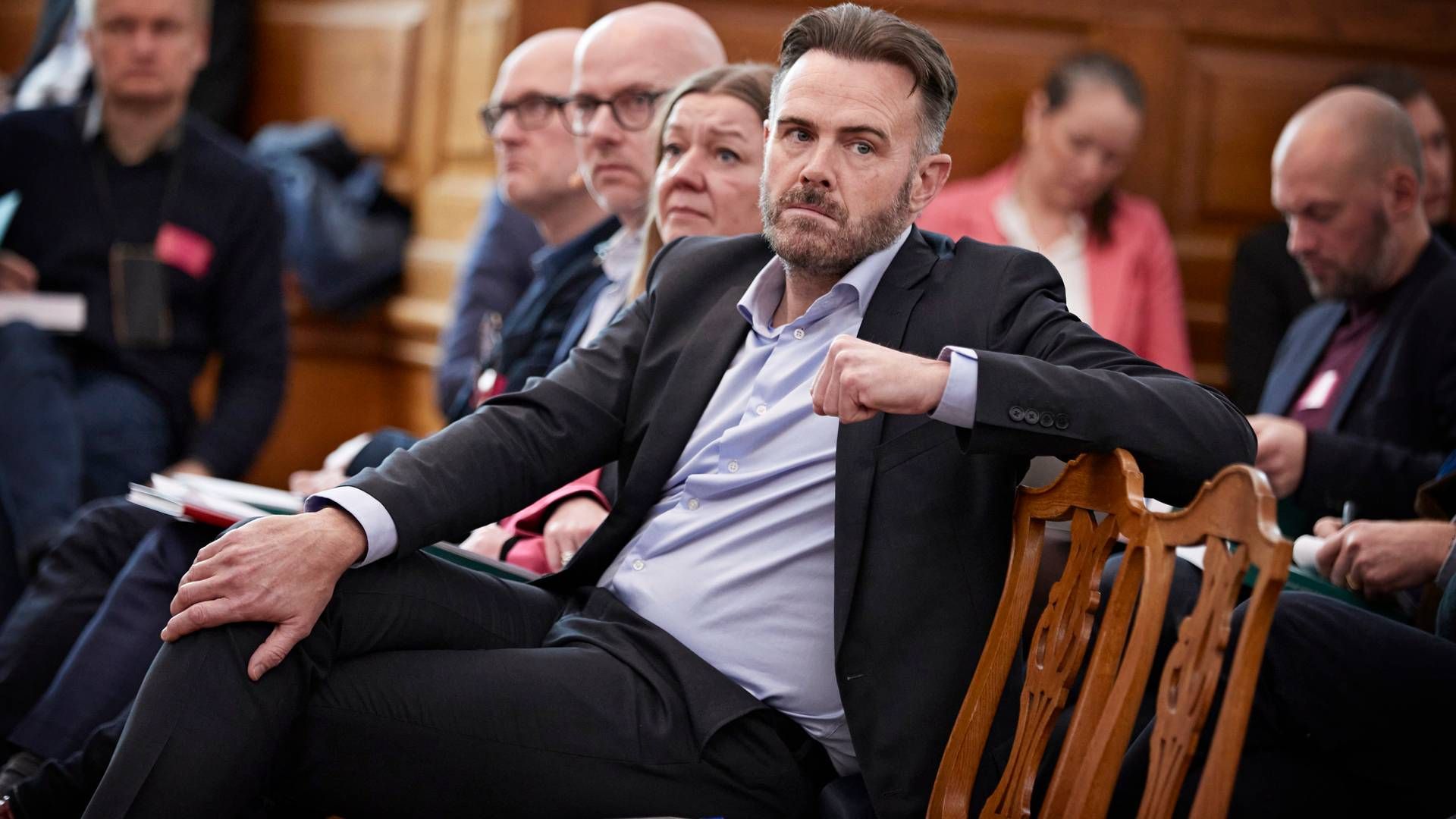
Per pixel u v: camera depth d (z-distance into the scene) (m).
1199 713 3.65
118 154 9.70
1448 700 4.27
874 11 4.88
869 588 4.59
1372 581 5.33
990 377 4.20
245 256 9.88
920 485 4.64
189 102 13.57
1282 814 4.44
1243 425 4.38
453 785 4.56
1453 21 11.80
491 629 4.91
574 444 5.16
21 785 5.21
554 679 4.66
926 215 11.03
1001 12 11.62
